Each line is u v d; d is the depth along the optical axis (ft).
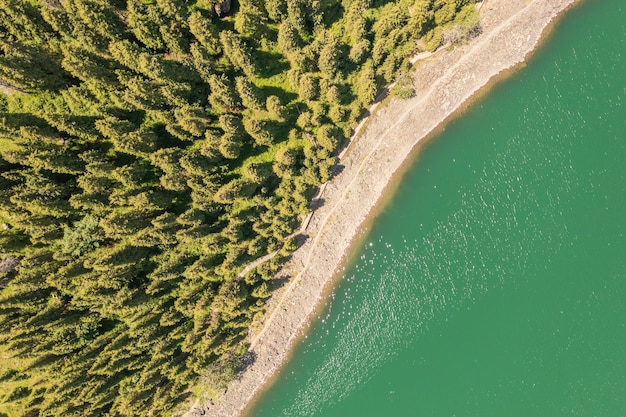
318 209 225.35
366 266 230.27
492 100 223.10
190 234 191.21
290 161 200.54
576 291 218.38
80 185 177.37
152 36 179.83
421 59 217.56
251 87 186.91
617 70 214.90
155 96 179.22
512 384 221.46
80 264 185.47
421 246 228.22
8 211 173.88
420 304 228.02
